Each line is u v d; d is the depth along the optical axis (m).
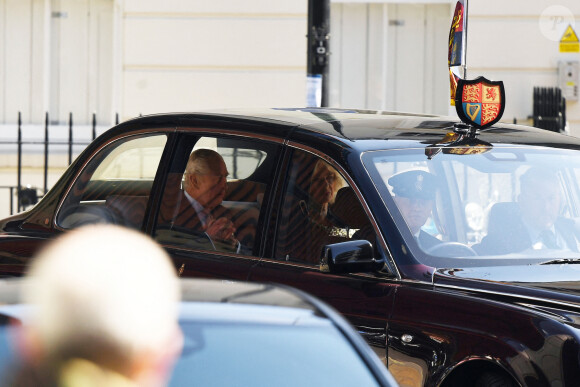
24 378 7.16
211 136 14.73
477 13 35.09
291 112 15.29
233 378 7.48
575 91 35.09
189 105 35.34
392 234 12.71
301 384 7.60
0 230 16.23
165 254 14.55
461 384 11.77
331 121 14.47
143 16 35.31
